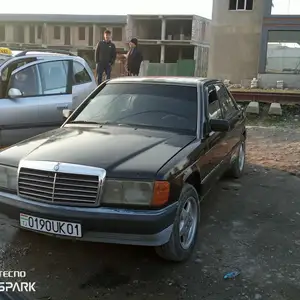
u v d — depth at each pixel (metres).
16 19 39.72
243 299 3.10
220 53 24.75
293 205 5.11
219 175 4.87
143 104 4.55
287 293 3.19
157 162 3.35
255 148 8.45
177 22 38.28
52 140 3.90
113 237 3.17
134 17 38.03
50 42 39.75
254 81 22.73
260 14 23.88
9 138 6.12
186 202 3.62
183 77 5.04
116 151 3.52
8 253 3.75
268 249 3.90
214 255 3.76
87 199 3.19
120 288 3.23
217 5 24.48
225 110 5.41
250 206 5.05
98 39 38.84
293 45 22.70
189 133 4.18
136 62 12.72
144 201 3.15
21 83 6.29
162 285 3.27
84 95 7.14
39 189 3.30
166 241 3.24
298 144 8.84
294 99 14.51
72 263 3.60
